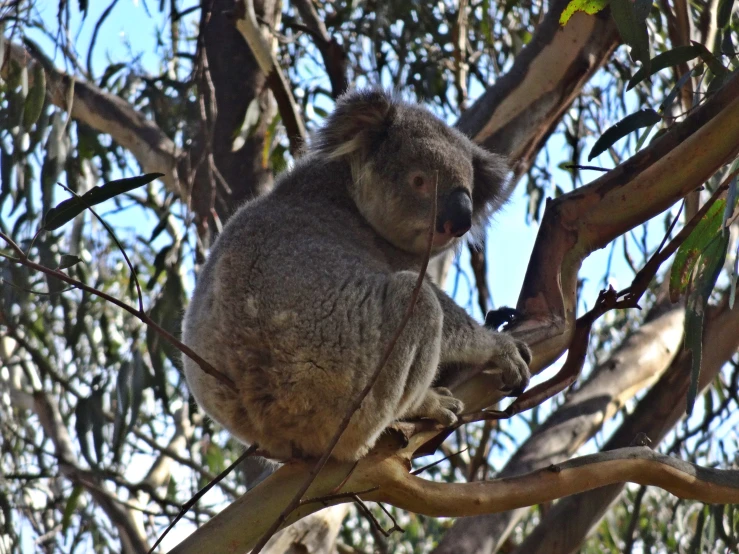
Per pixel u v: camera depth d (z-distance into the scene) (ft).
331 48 35.01
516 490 18.45
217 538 16.88
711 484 19.79
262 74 37.22
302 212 20.38
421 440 18.54
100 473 34.45
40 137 33.30
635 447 19.67
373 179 22.48
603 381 33.12
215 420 19.38
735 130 20.61
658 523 40.68
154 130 37.65
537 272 21.44
